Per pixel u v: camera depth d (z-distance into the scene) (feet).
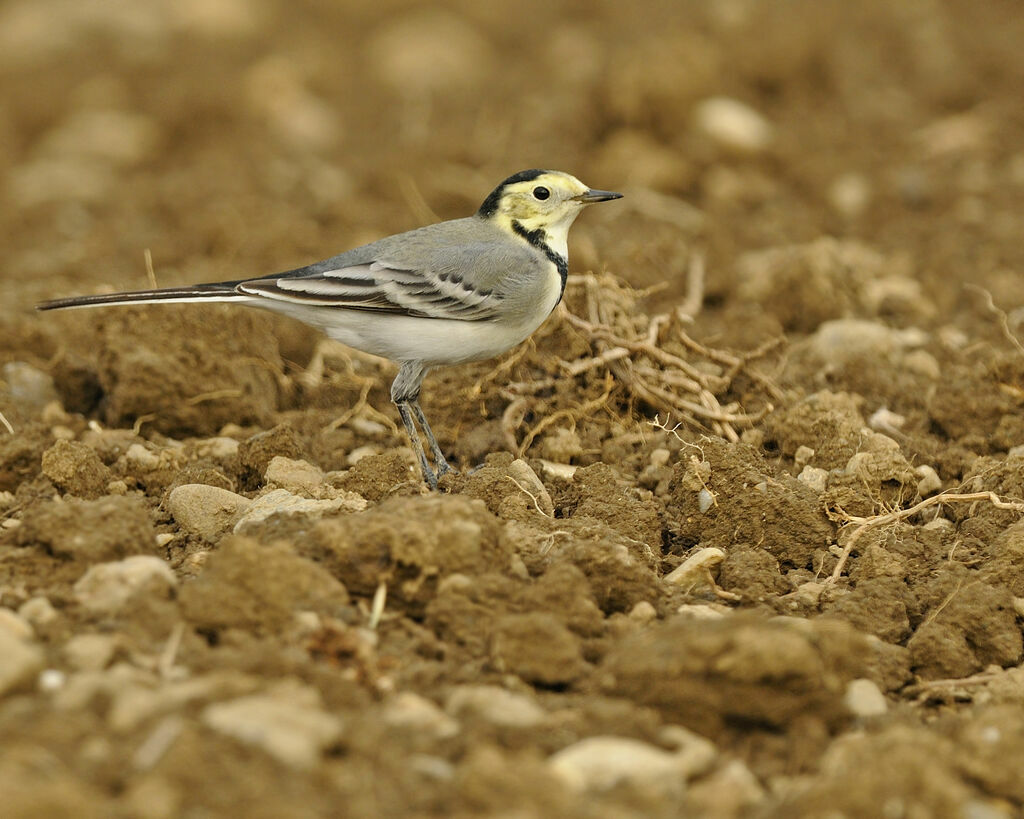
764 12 89.45
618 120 76.13
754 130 74.49
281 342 51.26
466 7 107.45
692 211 69.31
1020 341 53.01
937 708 28.14
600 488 36.83
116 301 38.83
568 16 104.42
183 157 86.74
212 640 26.71
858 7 94.53
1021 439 42.52
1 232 73.77
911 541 35.19
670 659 24.56
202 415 45.06
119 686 23.00
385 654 26.76
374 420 46.55
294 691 23.50
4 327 53.01
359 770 21.67
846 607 30.89
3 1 114.32
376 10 110.52
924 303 56.75
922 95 83.41
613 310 46.21
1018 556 32.48
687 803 22.25
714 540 35.83
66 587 28.50
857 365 47.93
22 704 22.81
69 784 19.70
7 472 39.55
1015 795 23.00
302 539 29.66
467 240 41.22
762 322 52.21
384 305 39.75
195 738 21.08
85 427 45.42
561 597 28.09
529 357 45.98
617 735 23.79
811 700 24.57
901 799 21.54
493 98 88.43
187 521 34.53
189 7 108.78
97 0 110.93
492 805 20.86
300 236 66.95
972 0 100.07
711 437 38.01
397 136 85.56
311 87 95.45
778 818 21.68
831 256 55.06
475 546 28.63
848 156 75.15
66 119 93.09
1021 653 29.89
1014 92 83.61
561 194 41.73
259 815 19.80
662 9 101.81
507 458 39.83
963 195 70.28
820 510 36.01
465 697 24.49
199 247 68.03
